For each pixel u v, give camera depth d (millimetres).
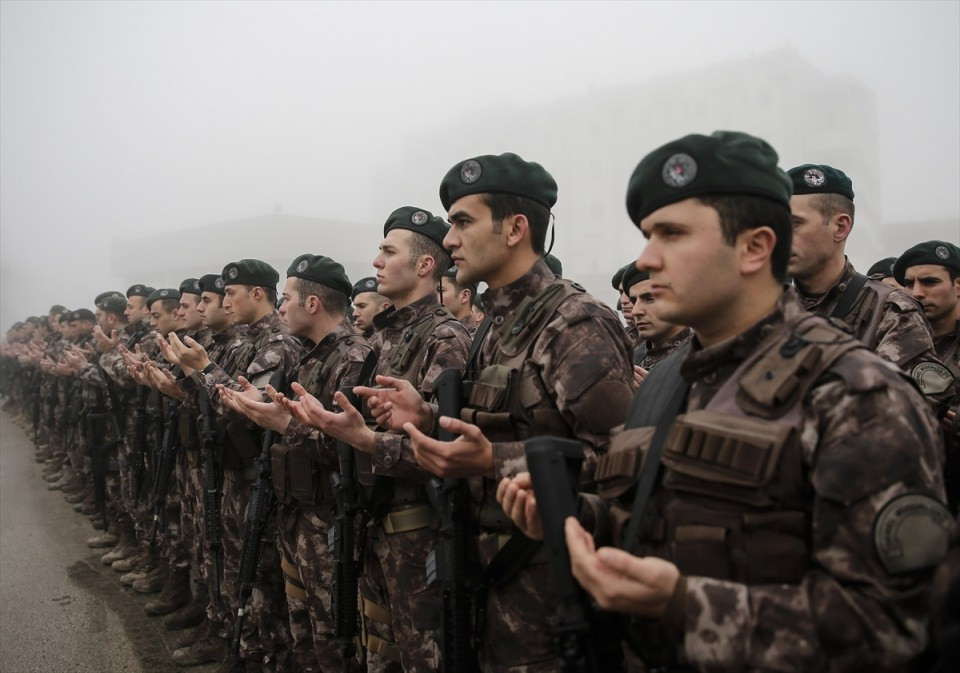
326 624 3396
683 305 1414
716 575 1282
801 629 1157
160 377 4645
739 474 1281
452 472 1949
